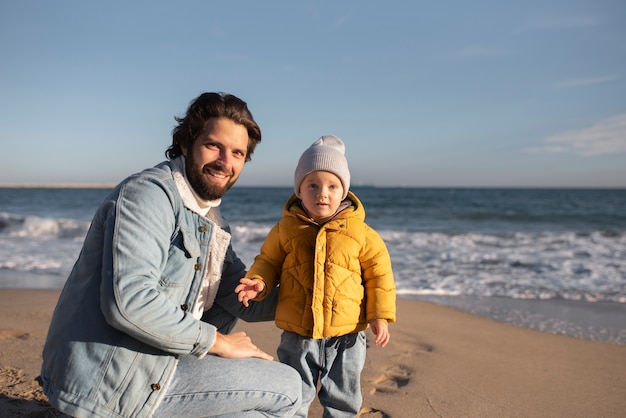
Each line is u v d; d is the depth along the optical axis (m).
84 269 1.95
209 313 2.58
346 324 2.50
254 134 2.25
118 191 1.97
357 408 2.59
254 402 2.06
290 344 2.57
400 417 2.91
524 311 5.68
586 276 7.75
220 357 2.12
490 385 3.43
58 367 1.85
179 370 2.03
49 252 9.94
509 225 18.86
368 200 39.47
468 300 6.22
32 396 2.88
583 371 3.75
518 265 8.70
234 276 2.61
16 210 26.38
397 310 5.54
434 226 18.52
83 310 1.88
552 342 4.48
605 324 5.16
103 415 1.84
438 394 3.24
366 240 2.64
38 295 5.91
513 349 4.24
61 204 32.88
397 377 3.54
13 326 4.42
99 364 1.84
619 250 10.54
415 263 8.90
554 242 12.01
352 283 2.57
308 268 2.58
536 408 3.09
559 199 42.41
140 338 1.83
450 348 4.20
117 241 1.84
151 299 1.82
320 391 2.60
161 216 1.96
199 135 2.10
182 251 2.06
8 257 9.28
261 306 2.69
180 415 1.99
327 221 2.68
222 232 2.23
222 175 2.14
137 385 1.89
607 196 51.19
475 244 11.55
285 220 2.73
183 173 2.15
